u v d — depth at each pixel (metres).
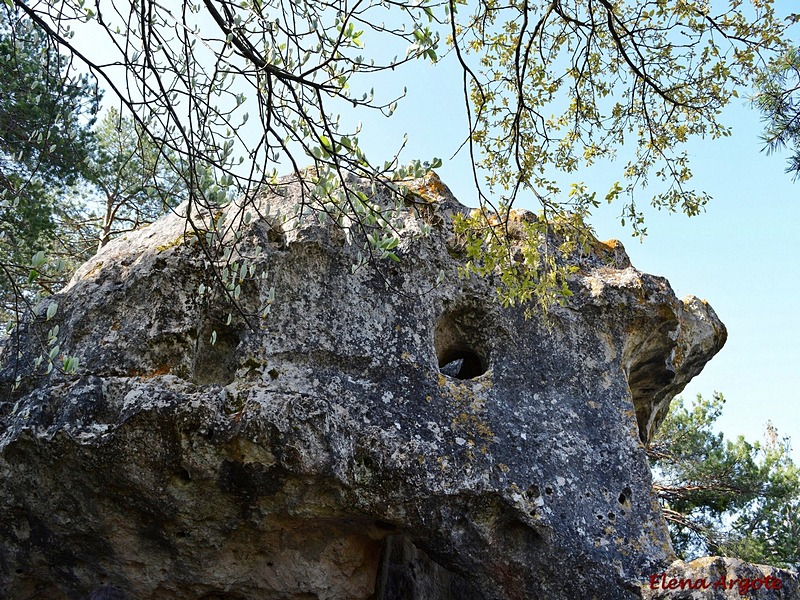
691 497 15.92
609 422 7.73
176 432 6.43
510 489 6.95
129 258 7.39
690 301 9.34
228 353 7.15
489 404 7.39
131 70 4.68
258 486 6.55
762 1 7.28
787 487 15.70
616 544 7.11
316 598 7.41
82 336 7.02
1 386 7.13
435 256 7.77
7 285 11.87
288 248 7.32
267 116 4.71
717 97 7.79
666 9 7.39
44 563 7.04
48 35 4.57
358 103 4.74
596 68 7.75
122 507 6.71
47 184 11.70
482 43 7.75
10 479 6.61
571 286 8.17
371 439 6.83
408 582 8.42
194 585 7.20
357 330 7.29
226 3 4.71
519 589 7.00
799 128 7.70
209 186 5.13
